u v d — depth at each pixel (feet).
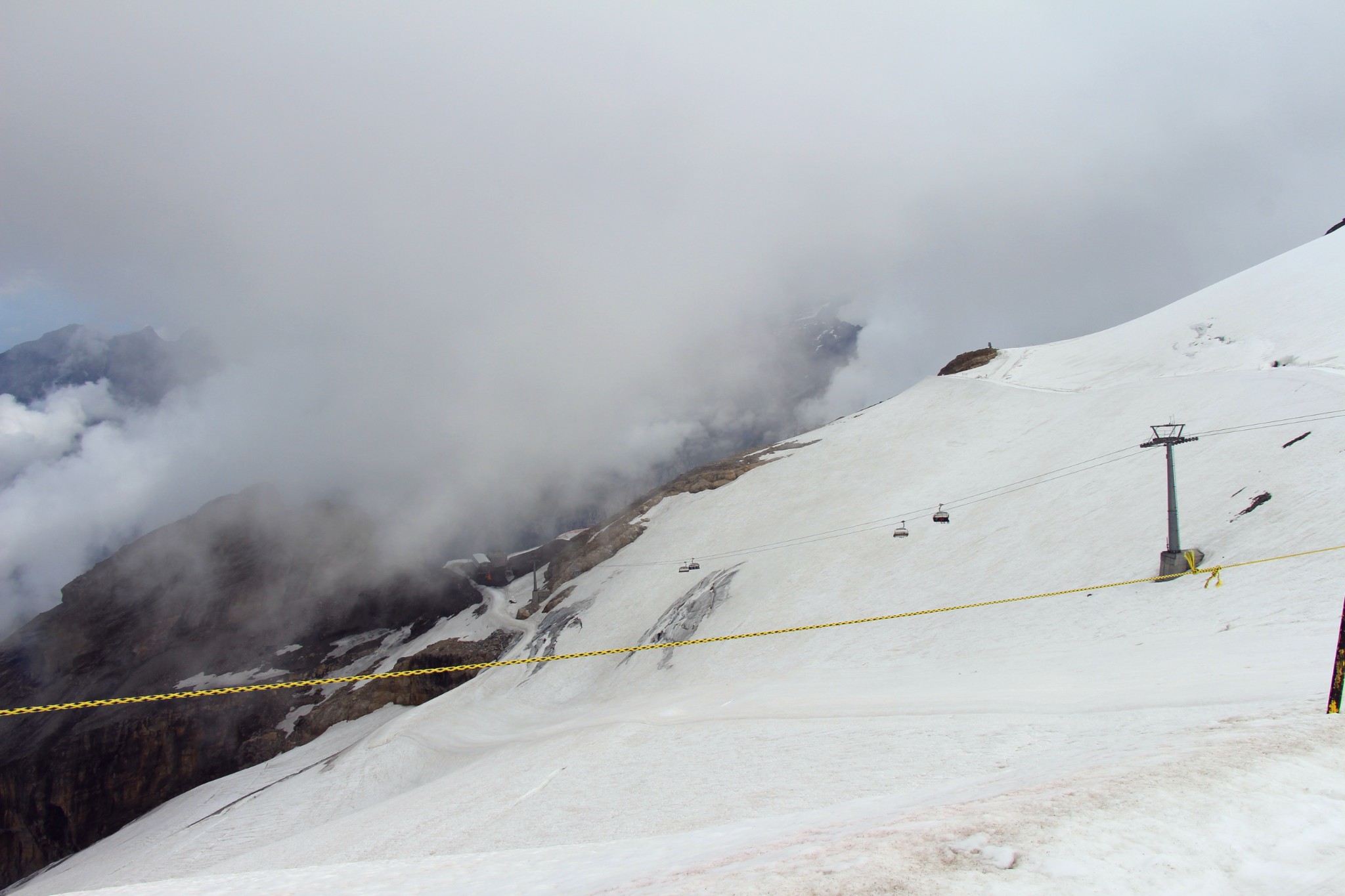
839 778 79.00
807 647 170.30
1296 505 121.19
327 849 123.95
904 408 353.31
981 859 16.81
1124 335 340.59
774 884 17.03
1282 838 16.10
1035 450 237.04
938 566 188.34
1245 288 304.50
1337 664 28.12
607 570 307.37
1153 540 141.49
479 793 125.18
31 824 363.56
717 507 318.45
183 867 181.27
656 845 35.37
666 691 176.04
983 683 103.96
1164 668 82.17
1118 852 16.16
